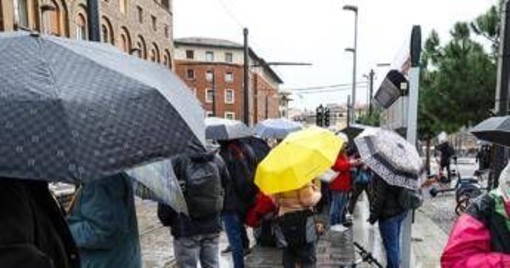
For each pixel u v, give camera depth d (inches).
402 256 237.3
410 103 231.9
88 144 68.7
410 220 235.3
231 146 253.3
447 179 767.7
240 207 249.4
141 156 73.1
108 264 123.5
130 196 130.5
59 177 66.0
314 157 203.5
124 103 75.1
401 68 276.1
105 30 1213.1
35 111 68.2
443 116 709.3
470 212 98.3
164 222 208.1
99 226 120.0
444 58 686.5
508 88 367.9
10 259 73.5
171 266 302.8
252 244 336.8
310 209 205.5
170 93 86.0
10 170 65.5
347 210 414.6
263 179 204.4
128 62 90.0
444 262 97.7
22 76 71.5
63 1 1013.8
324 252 319.0
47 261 76.3
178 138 78.2
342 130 636.7
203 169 201.5
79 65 77.2
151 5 1556.3
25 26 870.4
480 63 639.8
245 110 946.1
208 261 210.5
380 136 230.4
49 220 87.7
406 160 220.2
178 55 3331.7
